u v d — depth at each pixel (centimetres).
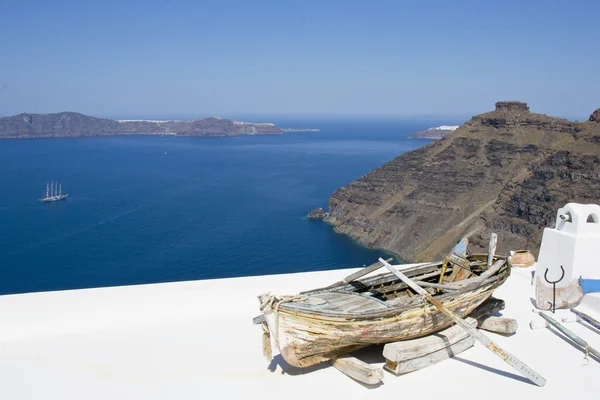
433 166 16500
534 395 719
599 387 743
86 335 947
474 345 891
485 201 14188
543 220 12212
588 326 972
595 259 1020
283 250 11019
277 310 732
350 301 808
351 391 732
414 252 12938
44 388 760
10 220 12569
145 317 1025
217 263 9631
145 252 9994
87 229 11706
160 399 723
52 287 8019
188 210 14012
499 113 17662
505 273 941
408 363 777
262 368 812
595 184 12131
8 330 964
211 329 970
